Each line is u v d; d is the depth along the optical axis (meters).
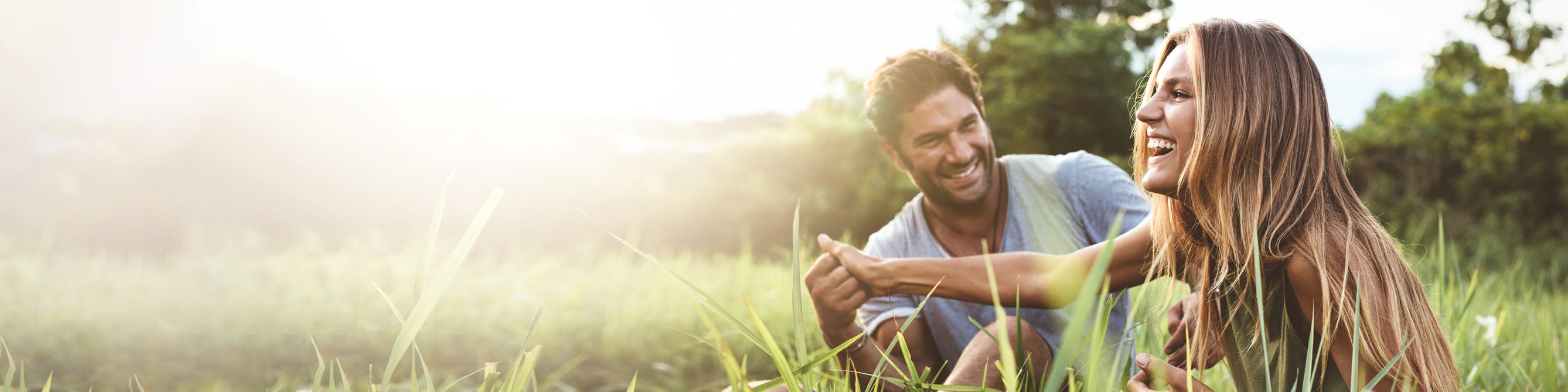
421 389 3.40
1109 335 1.65
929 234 2.08
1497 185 14.12
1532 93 13.16
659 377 3.84
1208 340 1.33
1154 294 1.40
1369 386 0.91
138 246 11.84
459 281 5.20
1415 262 1.45
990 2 22.36
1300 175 1.07
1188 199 1.16
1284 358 1.09
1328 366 1.07
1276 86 1.08
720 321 4.12
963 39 21.55
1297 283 1.05
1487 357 1.76
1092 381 0.76
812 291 1.58
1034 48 19.17
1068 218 1.93
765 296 4.57
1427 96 16.31
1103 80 19.06
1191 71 1.12
